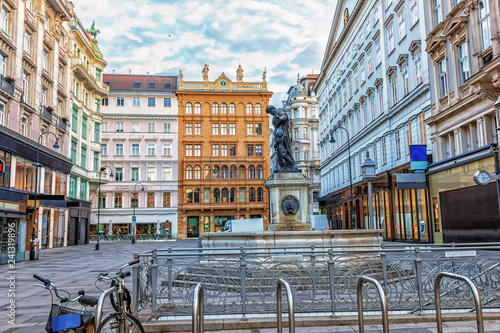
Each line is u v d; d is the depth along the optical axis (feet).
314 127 232.12
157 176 191.31
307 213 41.98
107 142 191.83
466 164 66.33
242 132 196.34
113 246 126.62
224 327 21.50
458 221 69.31
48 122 109.50
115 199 188.03
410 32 89.10
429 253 24.41
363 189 121.49
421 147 79.56
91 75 147.33
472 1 61.26
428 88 79.92
